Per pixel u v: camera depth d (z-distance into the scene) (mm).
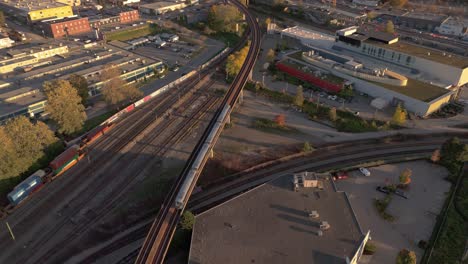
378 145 117125
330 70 159250
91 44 190250
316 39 198625
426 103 129375
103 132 124125
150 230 75938
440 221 87125
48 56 172875
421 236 83812
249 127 128125
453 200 93750
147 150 116125
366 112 136125
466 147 102875
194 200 96938
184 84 160250
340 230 76500
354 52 177500
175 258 78750
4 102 128000
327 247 72750
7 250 82312
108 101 134375
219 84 160750
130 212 92000
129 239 84812
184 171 93438
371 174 103938
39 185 98062
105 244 83688
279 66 172000
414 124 128125
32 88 138125
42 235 86062
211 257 71062
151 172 106062
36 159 102312
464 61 152000
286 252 71750
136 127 128375
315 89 153750
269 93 151125
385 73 148750
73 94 117750
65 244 83750
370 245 79625
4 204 93625
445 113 134625
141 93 141625
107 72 136000
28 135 100438
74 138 119625
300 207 82500
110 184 101688
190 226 78062
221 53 194125
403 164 107875
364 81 148250
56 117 114625
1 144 93000
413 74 156250
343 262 69625
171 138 122312
